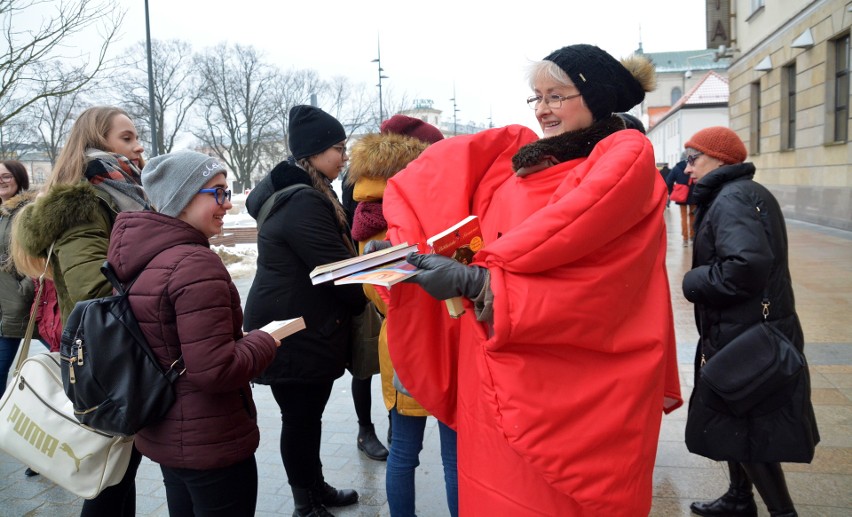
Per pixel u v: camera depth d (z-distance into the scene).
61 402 2.16
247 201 3.02
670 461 3.37
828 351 4.95
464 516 1.75
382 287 1.87
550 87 1.79
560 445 1.51
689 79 79.94
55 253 2.36
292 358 2.72
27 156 25.58
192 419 1.89
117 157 2.66
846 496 2.86
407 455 2.44
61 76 9.83
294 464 2.80
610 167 1.50
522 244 1.45
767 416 2.40
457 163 2.00
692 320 6.36
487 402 1.56
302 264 2.76
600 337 1.51
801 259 9.27
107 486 2.16
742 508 2.79
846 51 12.62
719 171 2.52
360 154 2.89
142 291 1.87
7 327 3.79
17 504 3.24
